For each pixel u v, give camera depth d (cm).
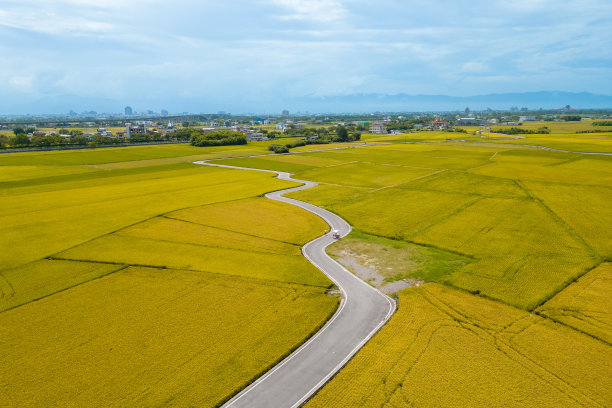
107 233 8225
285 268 6512
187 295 5591
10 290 5750
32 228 8531
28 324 4875
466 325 4766
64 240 7800
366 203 10769
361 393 3716
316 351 4366
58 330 4750
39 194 11762
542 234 7956
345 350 4375
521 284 5797
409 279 6119
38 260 6831
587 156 19188
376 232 8331
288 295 5575
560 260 6644
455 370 3994
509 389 3744
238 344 4453
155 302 5400
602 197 10869
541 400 3609
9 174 15162
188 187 12888
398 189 12519
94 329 4766
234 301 5412
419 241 7731
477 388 3756
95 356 4278
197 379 3909
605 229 8194
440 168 16662
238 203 10738
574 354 4225
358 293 5684
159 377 3947
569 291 5591
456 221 8956
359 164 18125
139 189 12538
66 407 3578
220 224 8875
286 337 4569
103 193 11925
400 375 3938
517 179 13738
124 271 6384
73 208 10144
